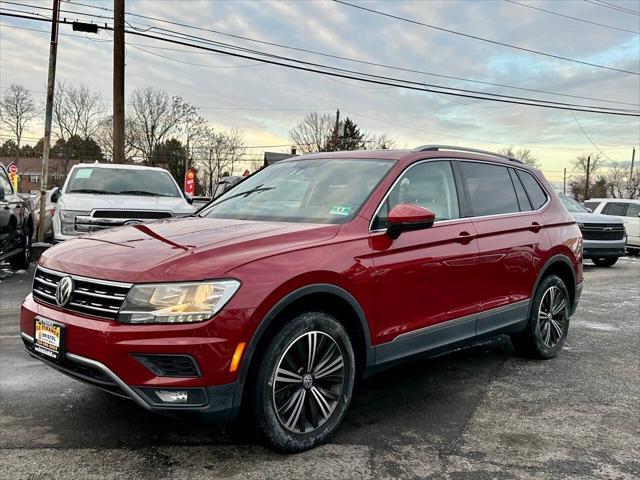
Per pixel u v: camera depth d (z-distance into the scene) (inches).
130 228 146.2
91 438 127.6
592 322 270.8
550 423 144.3
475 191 176.4
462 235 160.4
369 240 135.7
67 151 2508.6
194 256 113.5
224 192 187.2
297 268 118.5
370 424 140.9
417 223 137.3
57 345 116.1
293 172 173.9
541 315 197.6
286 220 143.9
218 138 2775.6
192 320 106.5
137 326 106.3
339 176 158.9
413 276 143.4
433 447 128.3
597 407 156.4
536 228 192.1
